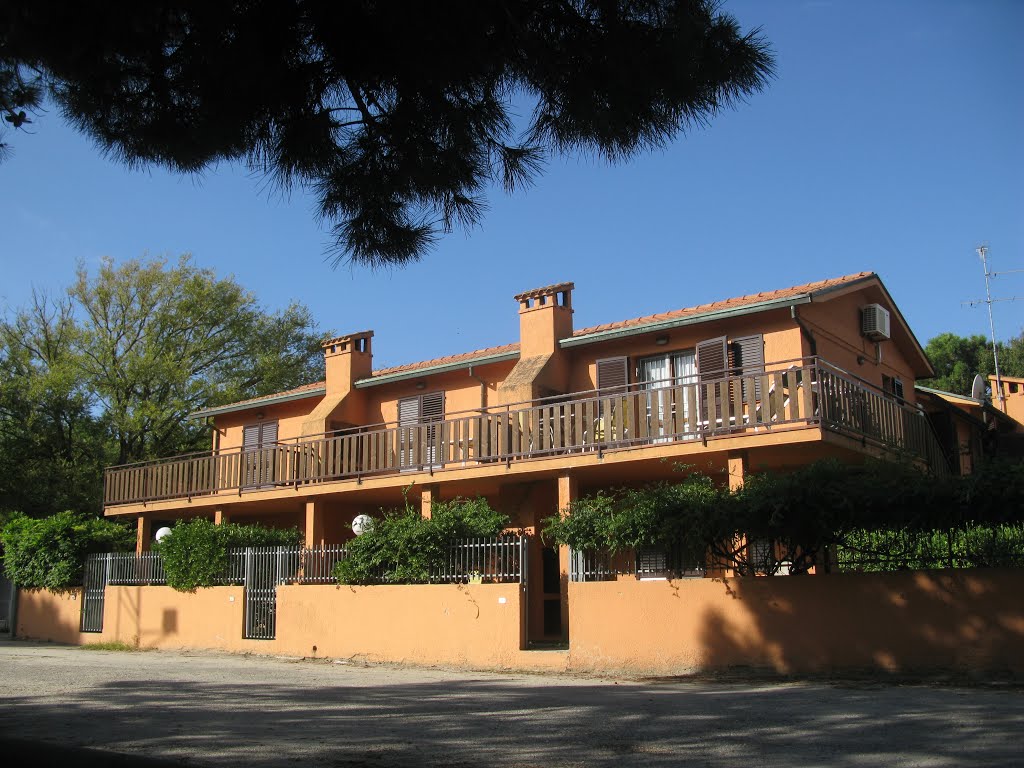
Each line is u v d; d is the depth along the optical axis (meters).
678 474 17.27
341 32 7.01
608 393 18.78
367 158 7.87
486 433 18.06
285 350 41.34
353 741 7.49
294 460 21.20
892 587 11.54
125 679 13.08
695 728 7.97
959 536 11.32
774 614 12.30
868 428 16.17
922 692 10.05
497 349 21.67
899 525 11.48
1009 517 10.75
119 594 21.47
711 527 12.56
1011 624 10.77
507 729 8.05
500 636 14.64
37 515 31.52
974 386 23.91
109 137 7.66
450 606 15.29
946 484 11.10
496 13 6.95
